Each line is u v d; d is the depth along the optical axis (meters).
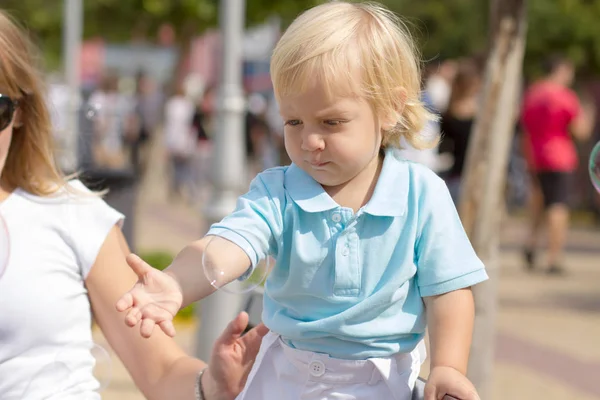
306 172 2.41
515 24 4.53
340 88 2.25
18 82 2.79
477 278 2.37
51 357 2.67
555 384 6.53
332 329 2.36
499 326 8.36
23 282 2.65
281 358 2.46
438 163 9.15
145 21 19.33
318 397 2.40
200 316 5.81
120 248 2.81
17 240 2.68
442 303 2.37
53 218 2.74
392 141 2.48
